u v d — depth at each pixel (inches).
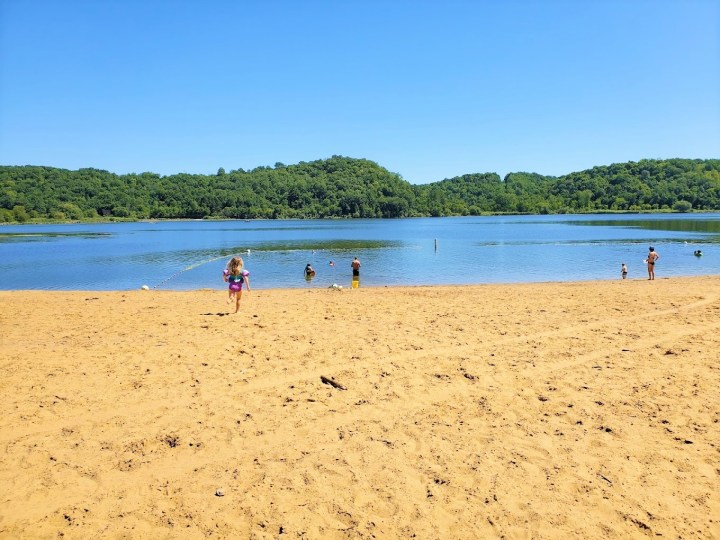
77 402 277.0
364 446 228.4
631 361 343.9
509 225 4045.3
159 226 4549.7
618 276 1083.3
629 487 194.5
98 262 1476.4
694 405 266.2
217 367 336.8
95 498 189.9
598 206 6609.3
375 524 174.7
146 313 541.0
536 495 190.1
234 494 192.1
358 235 2913.4
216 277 1120.2
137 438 236.1
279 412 265.0
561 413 261.3
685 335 411.5
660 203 6092.5
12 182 5457.7
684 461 211.9
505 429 244.1
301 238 2674.7
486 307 567.2
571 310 537.0
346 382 308.5
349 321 486.3
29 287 983.6
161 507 184.7
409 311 543.2
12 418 256.4
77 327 467.5
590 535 168.6
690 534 167.8
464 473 205.3
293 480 201.2
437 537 167.9
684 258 1411.2
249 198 6555.1
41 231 3602.4
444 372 325.4
